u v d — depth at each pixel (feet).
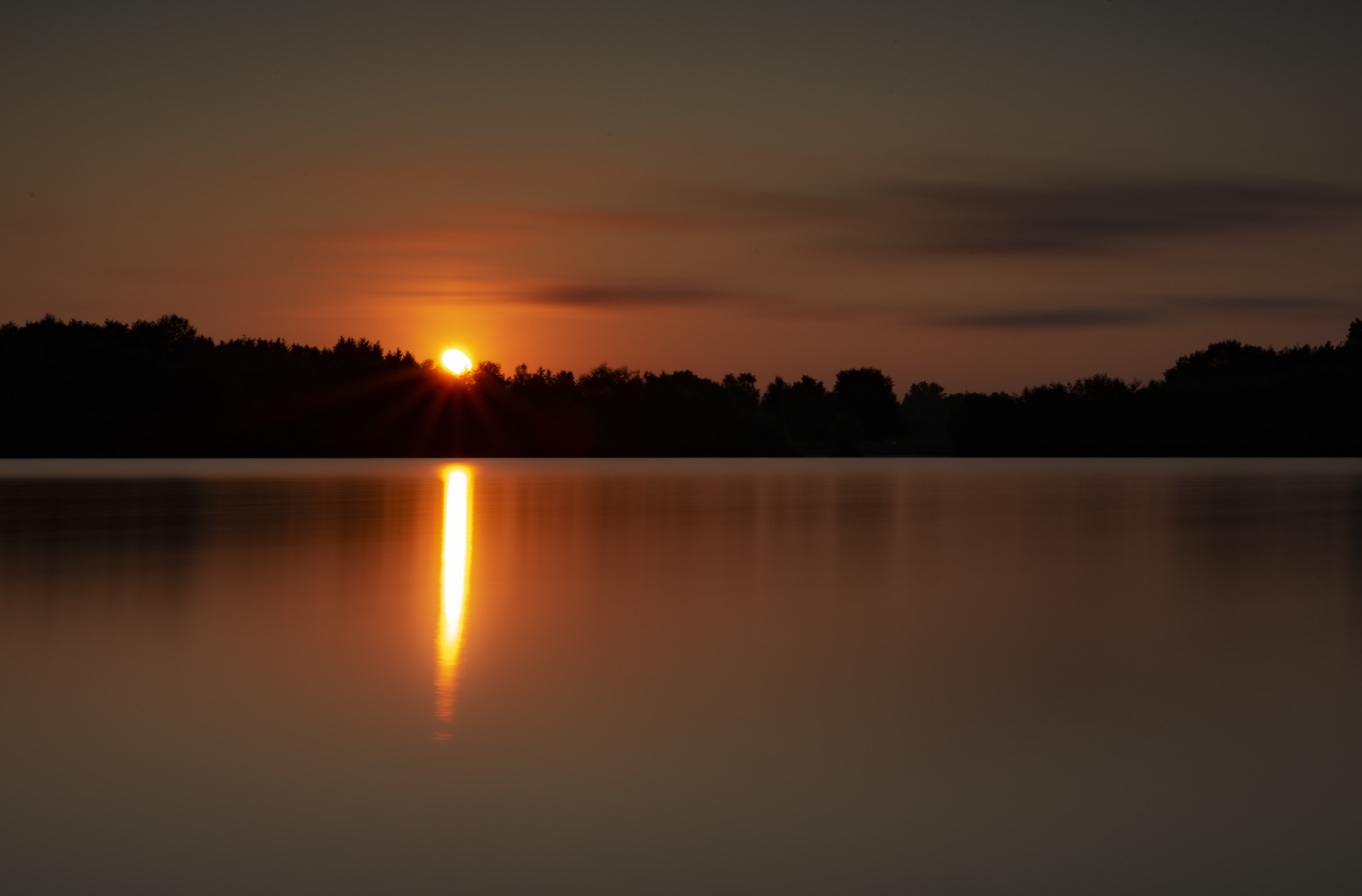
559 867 23.04
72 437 408.05
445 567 74.95
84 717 34.14
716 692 38.14
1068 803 26.73
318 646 46.01
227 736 32.17
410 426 495.82
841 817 25.85
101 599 58.85
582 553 84.84
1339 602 59.26
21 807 26.13
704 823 25.45
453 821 25.53
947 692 38.11
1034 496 176.76
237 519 117.29
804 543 93.71
